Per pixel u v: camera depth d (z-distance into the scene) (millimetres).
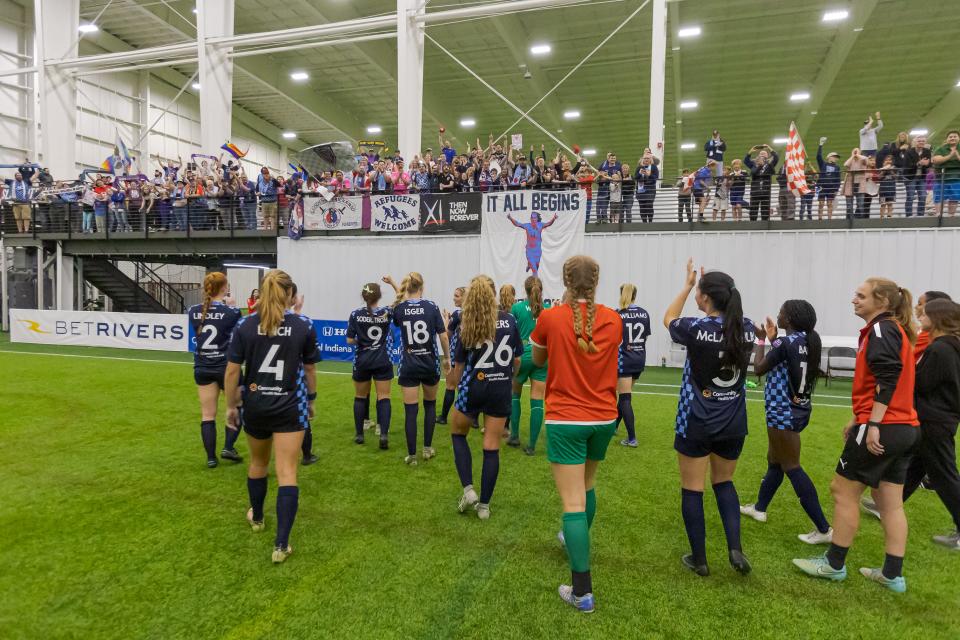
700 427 2842
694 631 2516
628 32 19844
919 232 9469
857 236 9812
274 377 3053
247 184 14133
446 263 11773
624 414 5586
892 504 2875
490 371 3658
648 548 3355
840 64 19734
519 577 2988
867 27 18734
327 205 12570
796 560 3078
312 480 4523
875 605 2750
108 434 5840
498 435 3764
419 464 4961
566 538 2672
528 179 11922
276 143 31906
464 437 3871
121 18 21188
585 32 20078
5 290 15945
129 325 12555
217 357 4715
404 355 4891
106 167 17141
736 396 2852
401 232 12086
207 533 3486
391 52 23328
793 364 3387
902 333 2746
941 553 3346
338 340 11781
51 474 4590
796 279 10148
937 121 25469
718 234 10516
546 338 2736
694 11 17969
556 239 11203
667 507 4023
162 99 25641
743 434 2846
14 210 15734
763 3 17516
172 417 6590
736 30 19203
